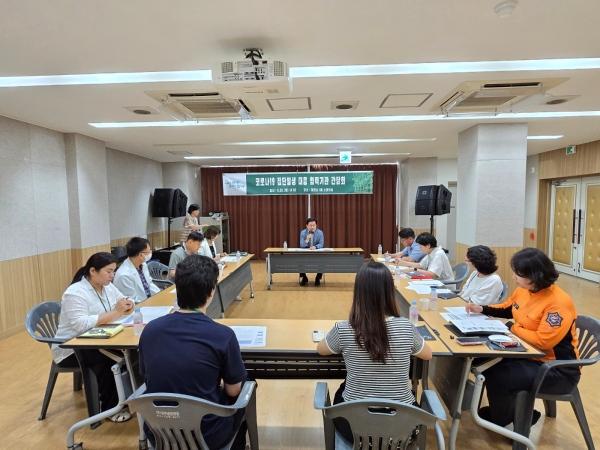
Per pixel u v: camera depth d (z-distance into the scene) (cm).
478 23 202
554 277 205
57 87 293
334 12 190
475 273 300
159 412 131
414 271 410
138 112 374
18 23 196
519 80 288
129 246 316
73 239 488
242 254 563
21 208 411
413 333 149
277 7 185
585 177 653
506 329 213
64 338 226
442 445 159
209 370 138
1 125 387
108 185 609
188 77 281
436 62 260
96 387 221
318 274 641
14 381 293
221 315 398
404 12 190
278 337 209
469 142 473
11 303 396
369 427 130
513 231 455
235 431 154
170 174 808
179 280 147
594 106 369
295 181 744
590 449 196
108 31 207
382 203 877
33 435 225
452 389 208
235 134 499
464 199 490
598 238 626
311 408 255
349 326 151
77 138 484
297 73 276
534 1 180
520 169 450
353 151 680
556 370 192
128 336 208
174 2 179
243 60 229
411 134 512
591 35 216
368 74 273
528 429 193
